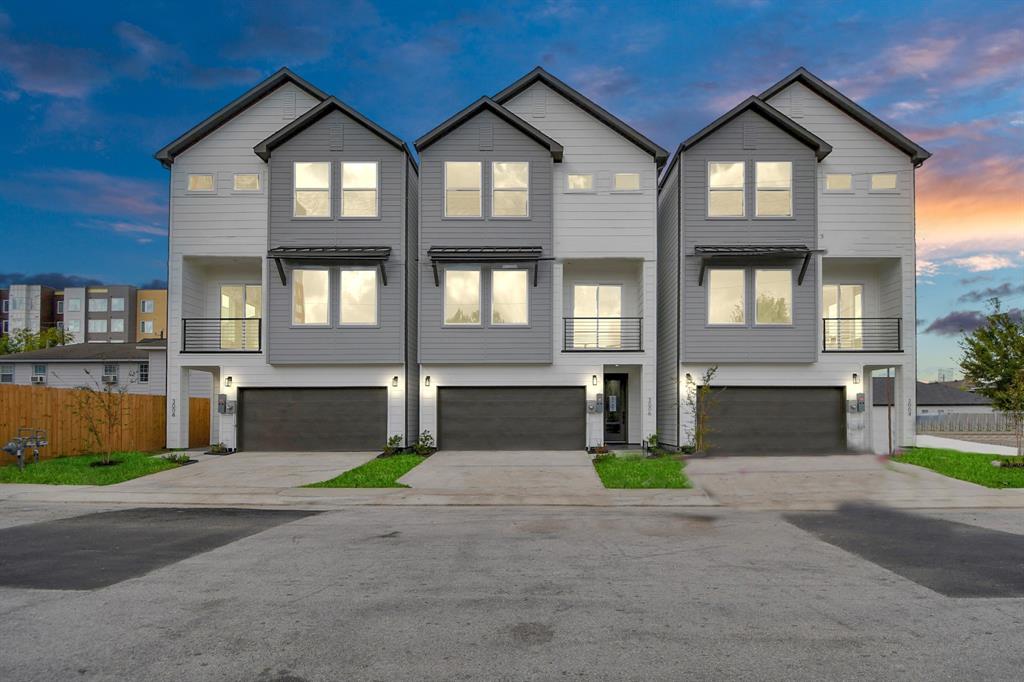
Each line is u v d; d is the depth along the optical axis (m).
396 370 20.36
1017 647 4.90
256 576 6.91
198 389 31.62
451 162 20.31
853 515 11.06
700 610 5.75
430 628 5.28
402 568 7.24
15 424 16.77
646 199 20.33
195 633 5.18
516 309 20.22
